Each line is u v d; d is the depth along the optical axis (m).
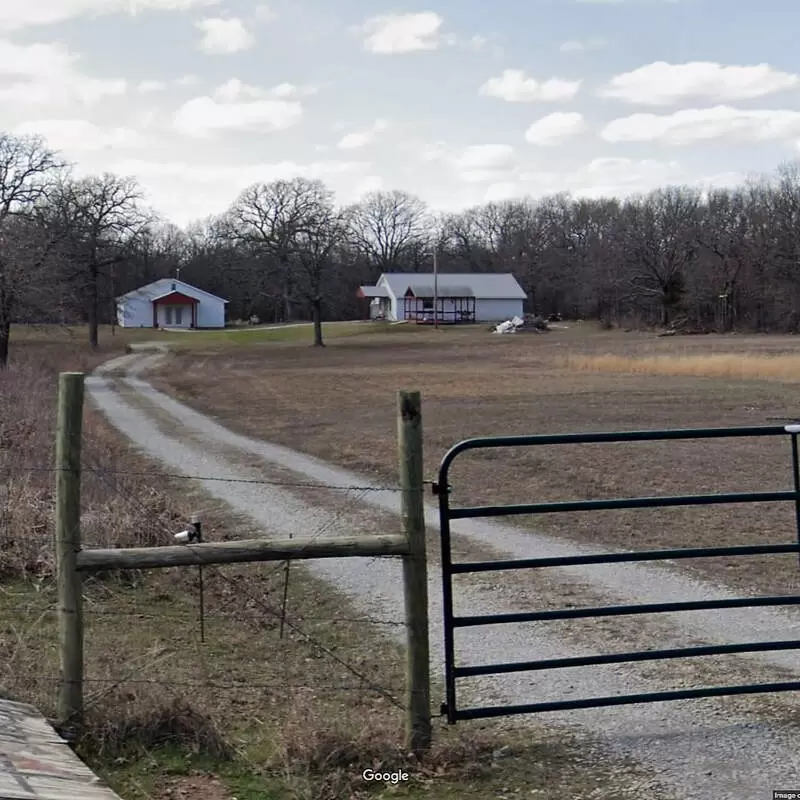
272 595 8.98
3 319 42.72
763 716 5.72
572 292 123.38
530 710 5.36
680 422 23.56
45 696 5.36
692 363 41.22
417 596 5.12
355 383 41.97
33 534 9.20
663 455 17.38
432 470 16.78
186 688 5.72
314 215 81.69
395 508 13.52
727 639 7.33
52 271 45.44
